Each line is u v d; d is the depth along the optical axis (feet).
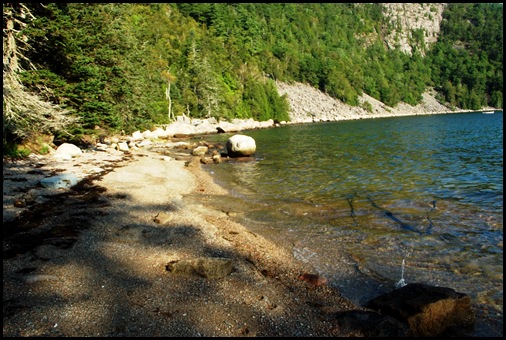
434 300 19.34
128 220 36.63
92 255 27.37
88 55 106.93
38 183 47.85
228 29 404.57
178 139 152.05
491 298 22.02
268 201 46.57
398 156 85.30
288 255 29.30
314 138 146.30
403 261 27.55
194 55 269.44
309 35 590.96
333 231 34.60
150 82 188.96
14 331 17.65
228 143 90.89
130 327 18.44
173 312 20.01
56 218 35.60
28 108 64.54
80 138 94.27
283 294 22.75
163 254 28.37
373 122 287.28
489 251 28.71
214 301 21.40
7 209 36.55
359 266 26.99
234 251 29.89
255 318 19.81
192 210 41.93
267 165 77.71
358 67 545.44
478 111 554.46
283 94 365.40
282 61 438.40
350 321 19.20
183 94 240.94
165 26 311.68
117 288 22.45
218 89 262.06
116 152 92.94
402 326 18.62
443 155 84.53
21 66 72.54
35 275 23.25
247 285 23.68
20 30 67.77
